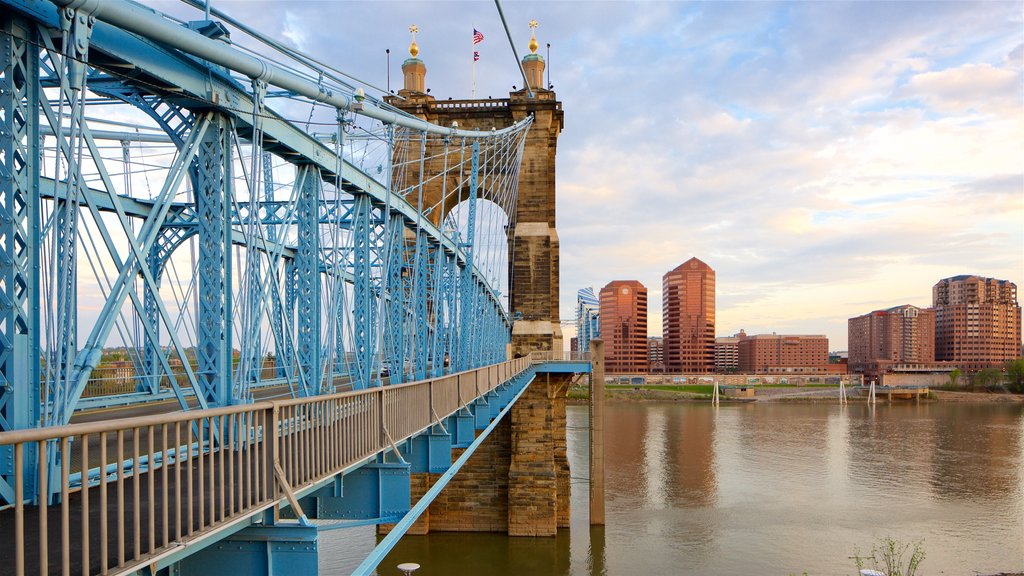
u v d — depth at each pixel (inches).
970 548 2058.3
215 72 541.3
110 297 430.9
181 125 539.2
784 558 1946.4
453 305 1421.0
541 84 2691.9
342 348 831.1
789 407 6742.1
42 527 259.8
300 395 695.1
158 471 534.0
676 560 1911.9
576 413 5492.1
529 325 2427.4
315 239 740.7
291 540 427.8
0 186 365.4
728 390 7829.7
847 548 2042.3
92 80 514.9
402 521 605.6
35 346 378.6
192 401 1048.2
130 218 887.1
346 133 976.9
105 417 814.5
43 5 383.9
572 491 2731.3
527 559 1893.5
